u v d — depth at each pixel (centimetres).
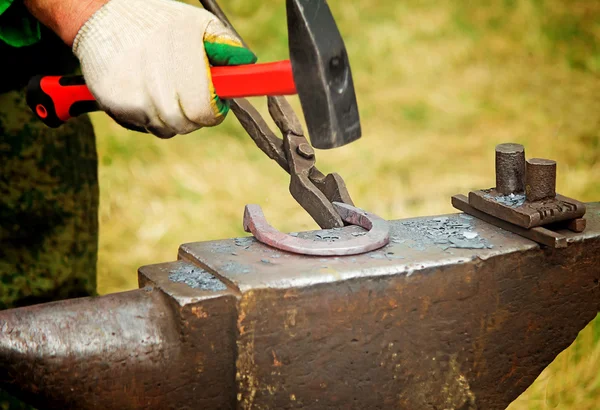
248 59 169
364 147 386
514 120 408
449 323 173
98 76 166
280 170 379
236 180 371
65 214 256
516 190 191
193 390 162
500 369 182
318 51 146
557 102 420
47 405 156
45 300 258
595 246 182
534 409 309
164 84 164
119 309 159
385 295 166
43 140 246
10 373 151
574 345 317
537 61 449
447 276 169
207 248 177
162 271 169
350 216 191
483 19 463
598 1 472
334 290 162
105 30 165
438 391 177
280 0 439
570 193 369
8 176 246
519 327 180
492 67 440
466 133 399
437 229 186
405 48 443
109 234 345
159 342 157
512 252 174
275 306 159
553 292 181
